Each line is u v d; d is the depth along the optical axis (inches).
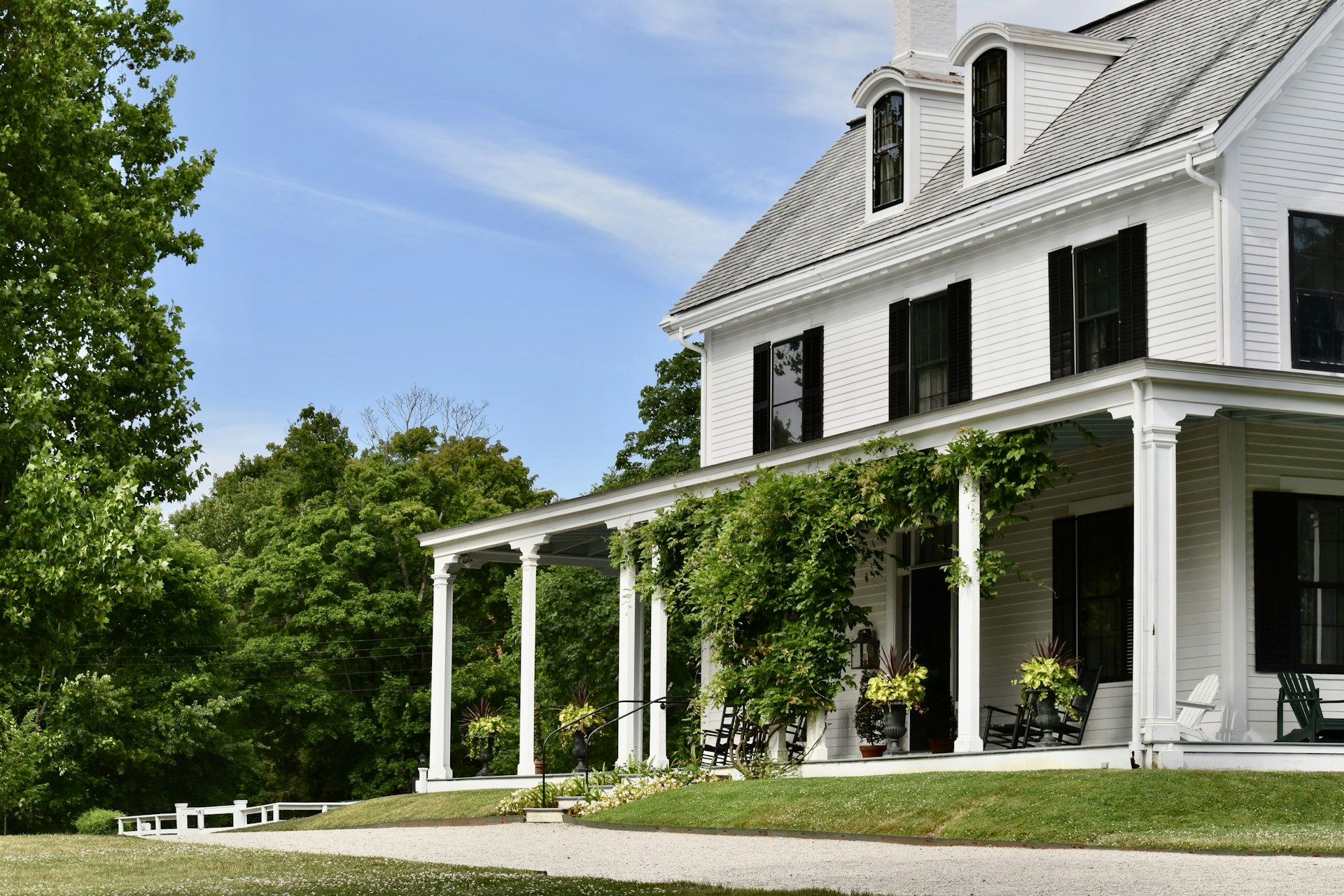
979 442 740.0
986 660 887.7
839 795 681.0
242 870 534.0
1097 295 814.5
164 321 966.4
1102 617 809.5
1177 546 764.0
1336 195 773.3
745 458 896.3
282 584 1978.3
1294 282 759.7
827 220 1056.2
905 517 806.5
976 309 888.3
